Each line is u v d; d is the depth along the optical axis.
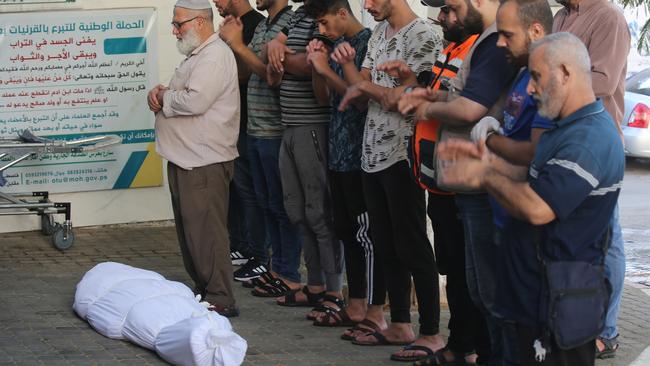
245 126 7.99
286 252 7.70
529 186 4.12
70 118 9.66
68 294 7.49
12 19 9.39
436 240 5.85
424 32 6.04
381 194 6.21
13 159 9.48
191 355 5.73
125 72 9.77
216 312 6.64
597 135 4.13
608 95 6.27
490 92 5.08
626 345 6.80
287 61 6.95
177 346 5.82
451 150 4.24
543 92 4.21
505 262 4.41
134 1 9.71
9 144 8.44
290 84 7.05
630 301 8.20
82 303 6.68
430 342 6.18
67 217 9.05
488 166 4.21
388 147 6.03
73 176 9.73
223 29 7.32
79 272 8.28
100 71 9.70
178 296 6.36
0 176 8.63
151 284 6.56
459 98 5.14
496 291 4.61
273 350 6.35
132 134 9.88
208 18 6.93
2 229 9.54
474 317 5.80
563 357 4.30
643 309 7.91
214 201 6.98
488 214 5.10
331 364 6.09
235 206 8.41
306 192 7.09
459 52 5.55
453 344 5.88
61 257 8.81
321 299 7.33
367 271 6.57
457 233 5.69
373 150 6.11
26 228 9.62
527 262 4.31
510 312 4.43
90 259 8.77
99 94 9.72
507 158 4.66
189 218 6.96
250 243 8.13
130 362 5.95
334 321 6.89
